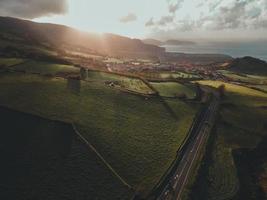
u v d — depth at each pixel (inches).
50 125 2984.7
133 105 3993.6
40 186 2265.0
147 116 3786.9
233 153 3294.8
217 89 5644.7
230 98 5108.3
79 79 4468.5
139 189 2412.6
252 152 3410.4
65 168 2475.4
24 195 2164.1
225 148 3371.1
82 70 5231.3
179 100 4586.6
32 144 2691.9
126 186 2402.8
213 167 2935.5
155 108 4077.3
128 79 5236.2
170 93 4830.2
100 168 2539.4
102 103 3806.6
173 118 3912.4
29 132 2839.6
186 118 4010.8
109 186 2373.3
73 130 2965.1
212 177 2768.2
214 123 3993.6
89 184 2357.3
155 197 2375.7
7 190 2180.1
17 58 5196.9
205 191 2554.1
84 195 2251.5
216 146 3388.3
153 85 5113.2
